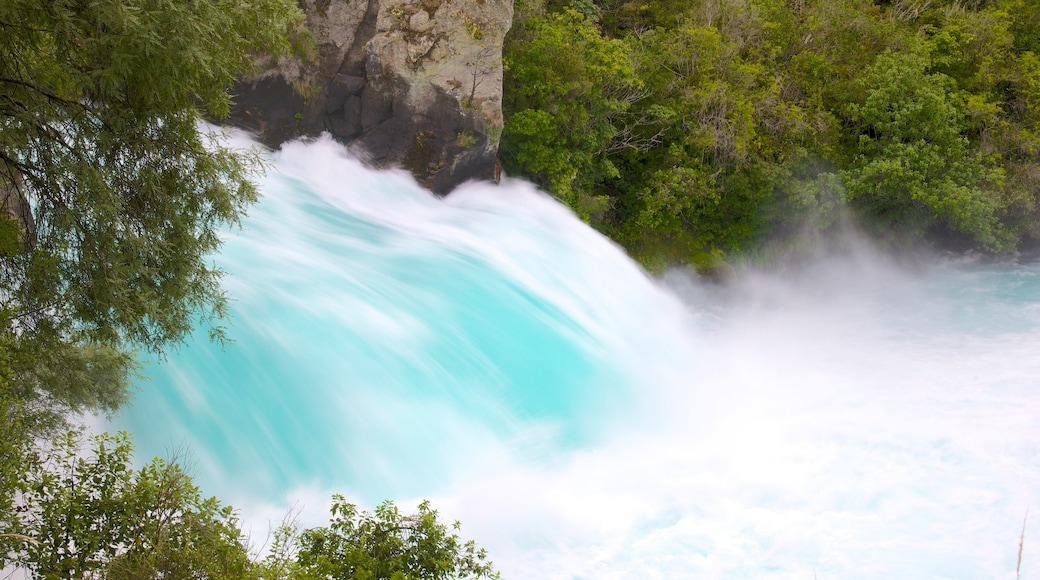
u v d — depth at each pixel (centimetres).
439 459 2178
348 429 2128
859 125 3862
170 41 1395
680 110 3469
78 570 1165
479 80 2962
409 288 2536
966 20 4178
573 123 3225
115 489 1255
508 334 2558
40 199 1466
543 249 2992
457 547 1354
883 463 2227
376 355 2275
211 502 1266
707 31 3472
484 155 3048
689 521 2006
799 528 1981
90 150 1488
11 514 1184
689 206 3472
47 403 1547
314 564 1252
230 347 2123
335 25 2880
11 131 1380
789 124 3606
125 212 1498
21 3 1345
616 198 3509
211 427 2011
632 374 2706
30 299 1429
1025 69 4122
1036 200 4003
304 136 2934
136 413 1941
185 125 1527
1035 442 2284
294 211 2702
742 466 2228
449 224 2953
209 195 1562
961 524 1988
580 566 1870
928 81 3784
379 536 1292
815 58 3878
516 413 2375
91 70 1417
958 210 3622
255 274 2362
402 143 2988
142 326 1536
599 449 2355
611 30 3816
